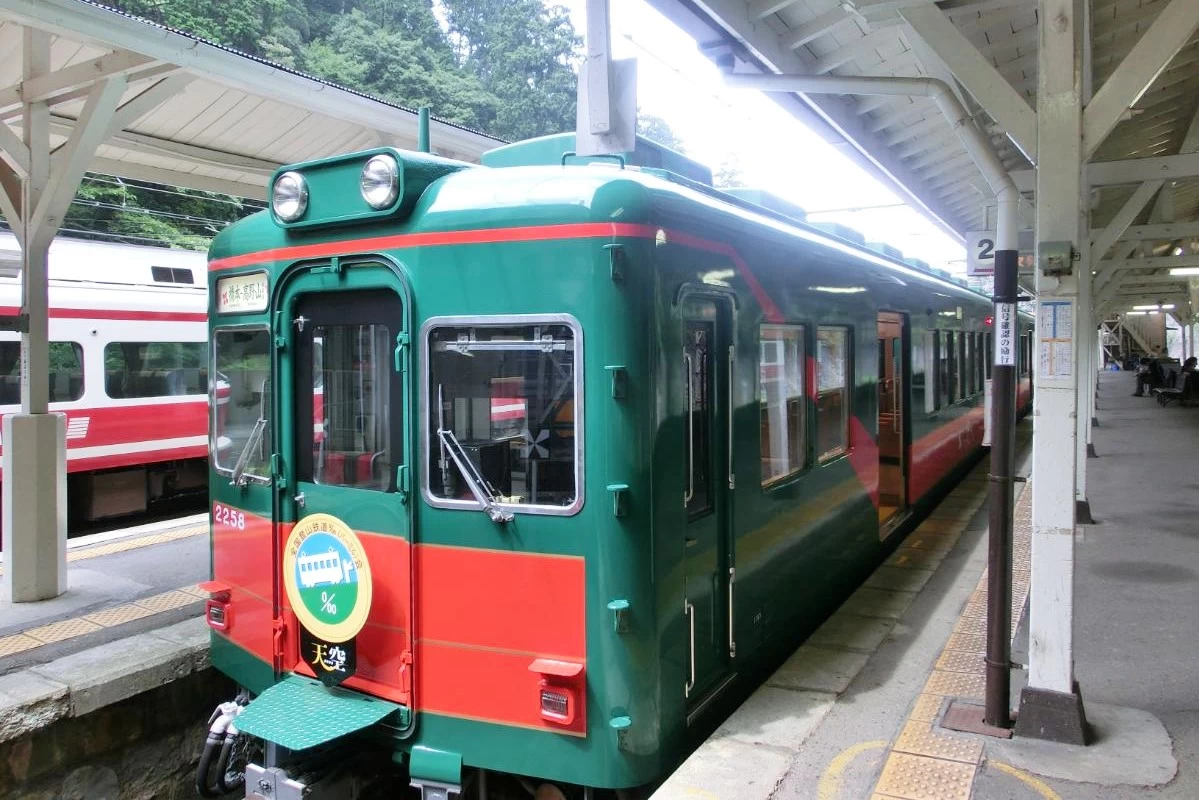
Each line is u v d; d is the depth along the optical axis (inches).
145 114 259.0
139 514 474.0
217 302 177.9
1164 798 130.7
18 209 236.5
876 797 130.8
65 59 256.7
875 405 255.0
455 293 135.0
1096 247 366.6
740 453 163.6
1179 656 194.4
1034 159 159.9
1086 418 396.2
